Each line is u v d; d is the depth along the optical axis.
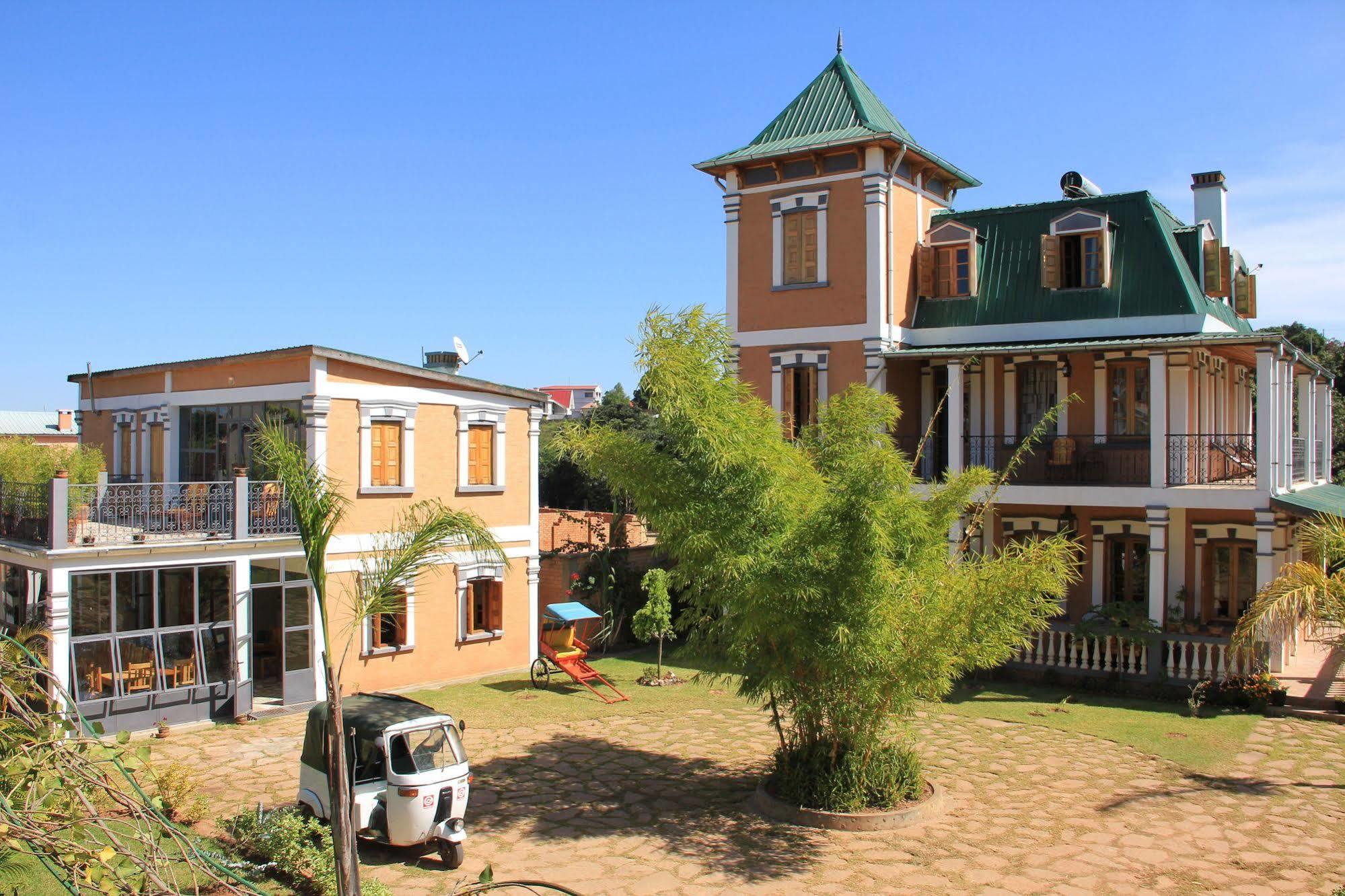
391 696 13.14
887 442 13.61
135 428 24.38
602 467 13.94
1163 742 16.48
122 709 16.95
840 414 14.18
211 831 12.32
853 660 12.37
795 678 13.10
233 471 20.47
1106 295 22.28
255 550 18.52
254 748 16.39
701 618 14.19
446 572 21.56
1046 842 12.22
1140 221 22.53
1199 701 18.86
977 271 24.02
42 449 22.42
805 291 23.47
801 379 23.72
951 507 13.94
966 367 23.47
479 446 22.41
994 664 13.36
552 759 15.91
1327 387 27.25
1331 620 15.38
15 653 10.92
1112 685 19.88
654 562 27.58
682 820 13.12
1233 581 21.88
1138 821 12.90
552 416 45.31
